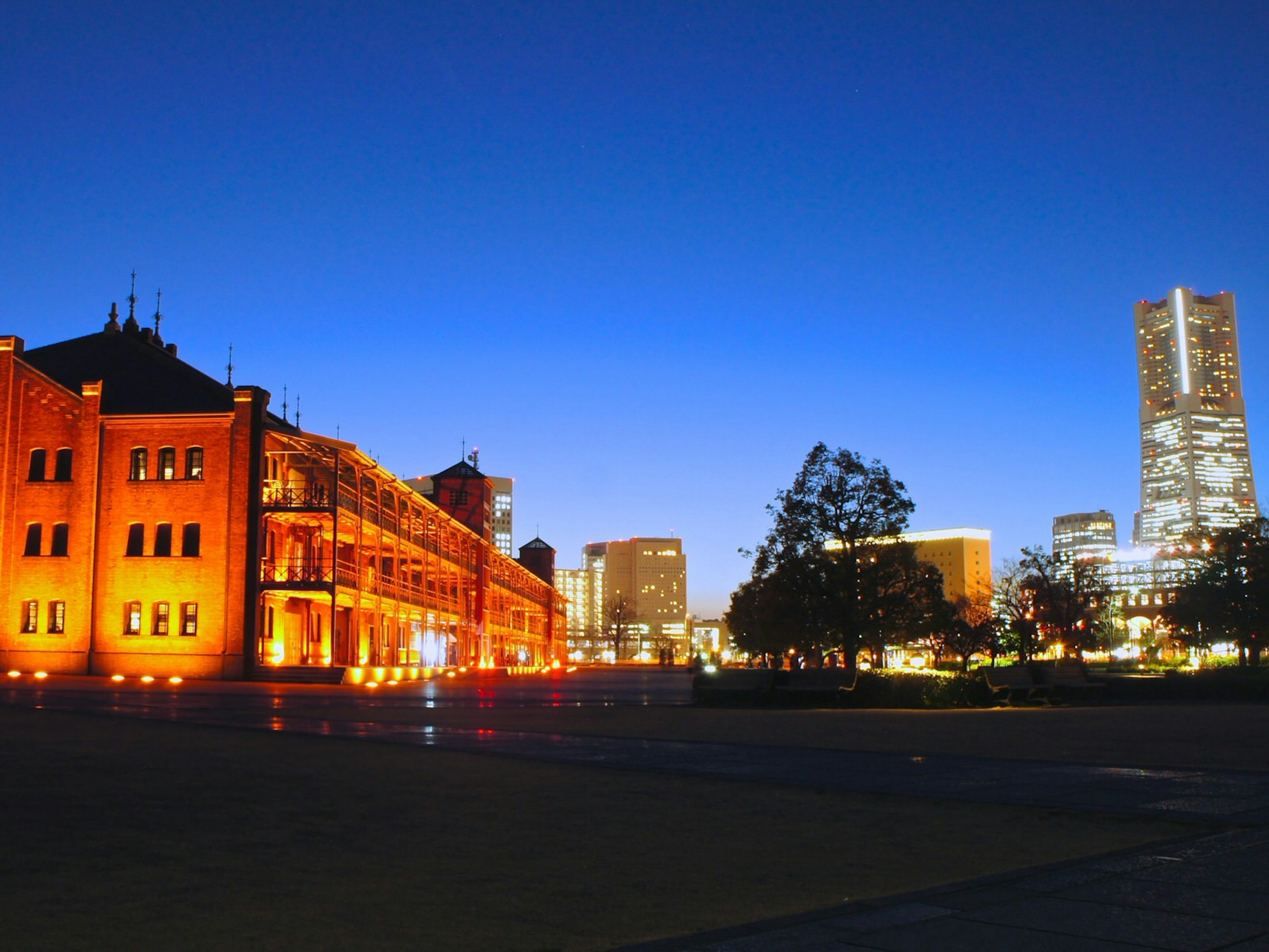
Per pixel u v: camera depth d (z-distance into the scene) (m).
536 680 64.00
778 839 9.19
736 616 77.25
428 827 9.69
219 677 46.88
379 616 54.03
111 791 11.36
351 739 17.70
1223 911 6.24
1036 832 9.42
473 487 97.69
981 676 31.47
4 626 48.47
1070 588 66.69
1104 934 5.77
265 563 49.84
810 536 40.06
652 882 7.58
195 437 49.09
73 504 49.12
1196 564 68.75
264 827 9.51
